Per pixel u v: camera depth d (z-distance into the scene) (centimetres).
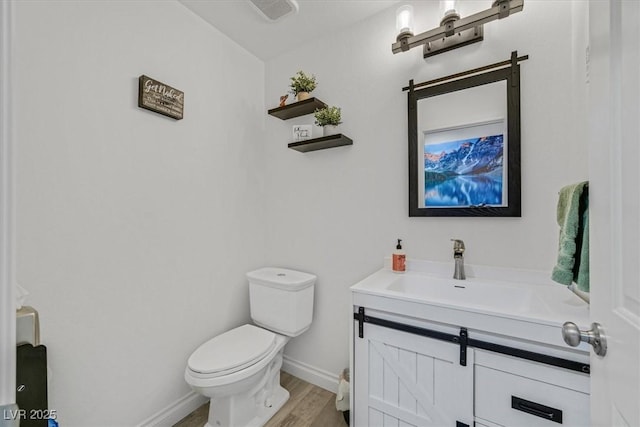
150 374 137
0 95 29
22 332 58
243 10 158
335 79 176
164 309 144
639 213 43
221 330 174
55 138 106
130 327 130
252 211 197
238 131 187
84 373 114
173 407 147
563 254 90
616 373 49
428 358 104
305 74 188
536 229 120
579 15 108
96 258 118
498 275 127
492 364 92
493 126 128
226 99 179
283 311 165
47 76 104
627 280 46
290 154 196
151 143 138
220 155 175
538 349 85
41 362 58
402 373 109
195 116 160
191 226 157
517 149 122
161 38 142
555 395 83
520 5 113
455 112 137
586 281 82
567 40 113
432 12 144
